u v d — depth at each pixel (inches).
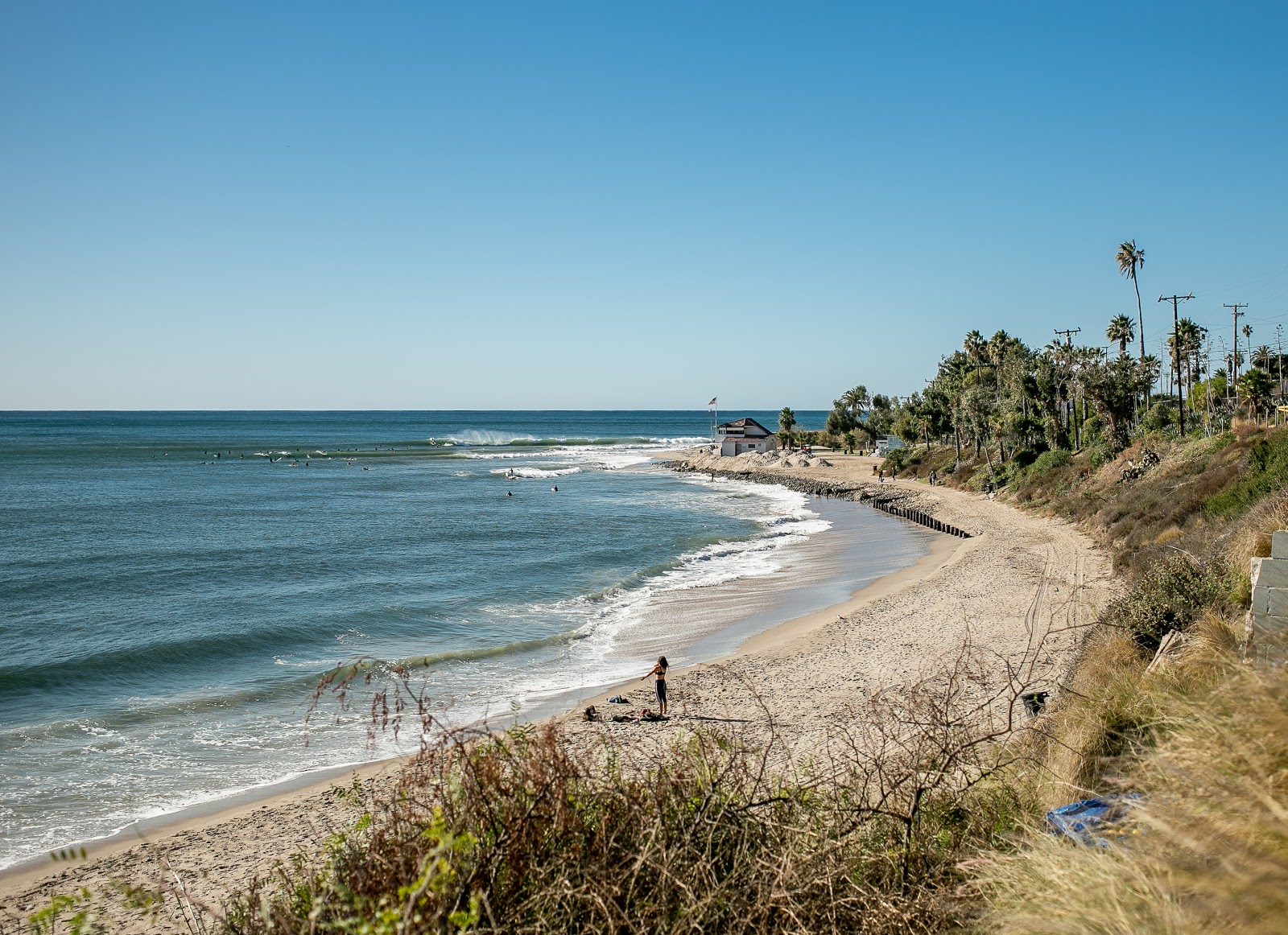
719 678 788.0
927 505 2327.8
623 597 1224.8
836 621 1021.2
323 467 4020.7
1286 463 861.8
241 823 519.5
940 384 3836.1
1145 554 978.7
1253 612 314.0
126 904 160.9
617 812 149.2
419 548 1694.1
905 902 144.7
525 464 4291.3
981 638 828.6
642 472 3902.6
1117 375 2273.6
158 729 703.7
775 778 185.3
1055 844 153.7
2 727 706.8
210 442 5940.0
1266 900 113.1
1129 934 119.0
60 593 1270.9
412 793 161.6
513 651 934.4
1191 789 142.6
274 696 786.8
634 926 127.6
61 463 3986.2
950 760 186.5
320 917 125.6
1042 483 2113.7
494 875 127.4
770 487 3203.7
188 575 1416.1
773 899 134.7
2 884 454.6
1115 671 378.0
